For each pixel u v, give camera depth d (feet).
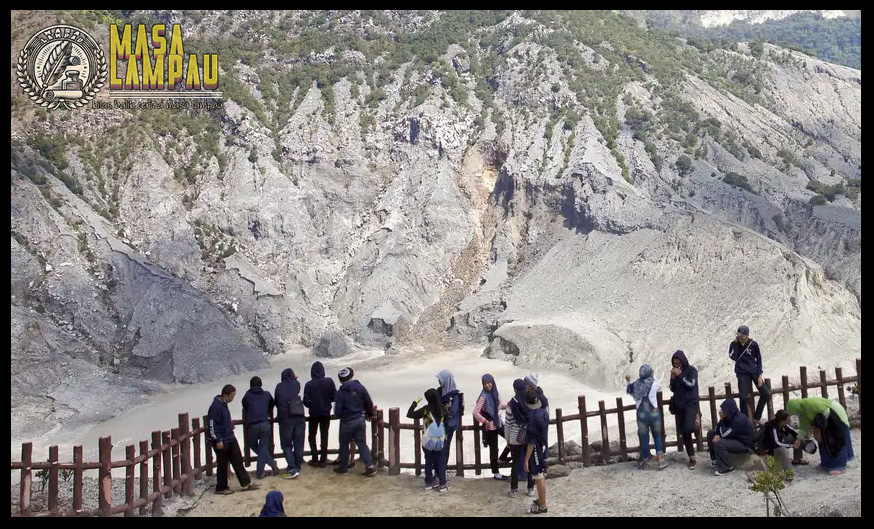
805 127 256.93
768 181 197.67
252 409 56.80
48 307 152.35
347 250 191.52
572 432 101.30
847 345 132.98
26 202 164.66
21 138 189.37
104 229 169.89
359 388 57.41
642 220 169.27
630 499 50.34
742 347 59.31
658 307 146.61
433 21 263.90
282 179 196.65
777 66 292.81
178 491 54.29
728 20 629.51
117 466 50.29
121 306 156.04
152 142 197.88
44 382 128.77
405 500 52.65
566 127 204.85
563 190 186.50
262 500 53.36
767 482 44.47
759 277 142.82
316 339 168.45
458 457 57.26
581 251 170.91
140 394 131.54
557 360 138.92
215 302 167.02
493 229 193.36
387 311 168.76
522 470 54.19
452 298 178.19
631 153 195.93
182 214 183.52
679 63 262.88
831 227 171.22
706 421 67.15
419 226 192.13
